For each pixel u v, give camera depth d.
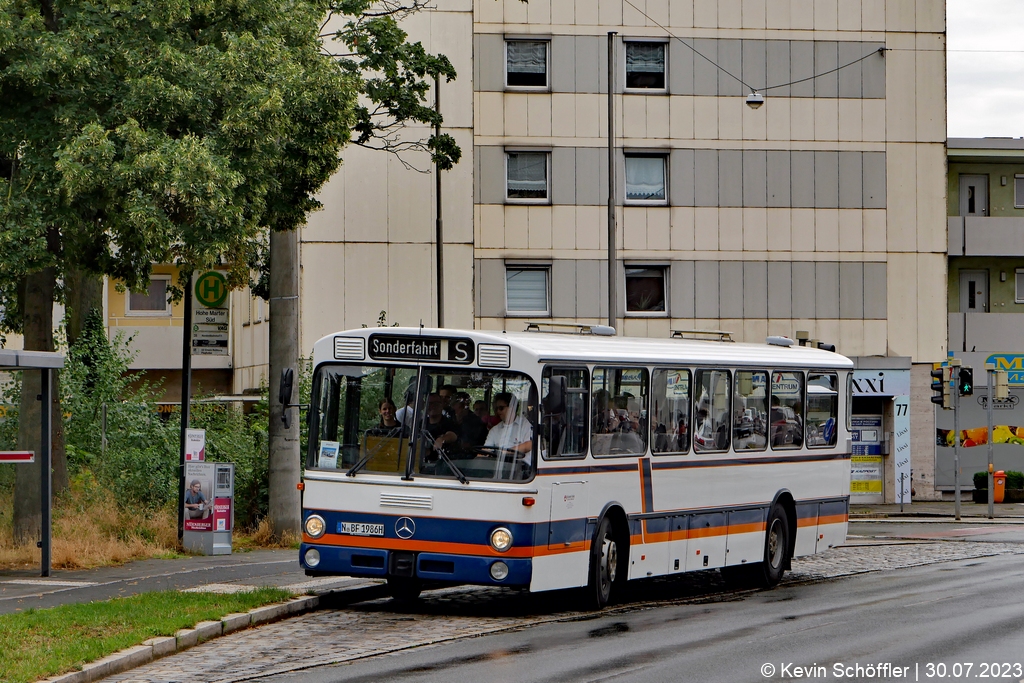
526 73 45.81
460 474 16.31
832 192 47.06
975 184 53.69
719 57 46.47
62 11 20.91
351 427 16.95
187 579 19.19
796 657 13.34
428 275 42.78
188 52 21.06
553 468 16.53
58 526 22.72
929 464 47.97
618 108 46.03
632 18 46.03
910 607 17.95
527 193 45.75
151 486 26.75
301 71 21.72
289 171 22.89
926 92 47.50
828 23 47.03
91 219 20.56
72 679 11.59
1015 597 19.17
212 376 55.38
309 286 42.41
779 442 21.92
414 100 29.52
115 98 20.45
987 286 53.59
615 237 42.81
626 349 18.34
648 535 18.56
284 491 26.53
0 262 19.55
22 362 19.27
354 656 13.36
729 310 46.38
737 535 20.61
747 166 46.56
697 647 14.03
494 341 16.47
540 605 18.00
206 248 20.02
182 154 19.48
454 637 14.70
